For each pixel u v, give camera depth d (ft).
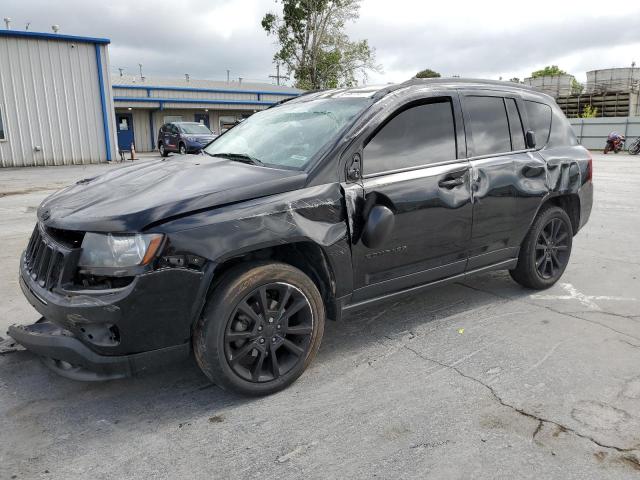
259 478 7.43
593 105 116.16
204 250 8.44
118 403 9.45
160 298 8.30
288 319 9.67
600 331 12.55
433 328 12.78
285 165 10.50
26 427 8.69
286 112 12.86
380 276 10.99
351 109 11.18
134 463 7.78
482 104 13.04
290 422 8.82
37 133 62.39
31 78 61.05
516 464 7.68
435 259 11.94
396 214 10.82
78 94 64.23
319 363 10.98
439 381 10.17
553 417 8.88
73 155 65.10
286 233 9.18
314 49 140.26
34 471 7.59
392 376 10.39
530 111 14.35
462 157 12.27
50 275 8.79
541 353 11.37
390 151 10.95
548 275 15.31
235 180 9.59
